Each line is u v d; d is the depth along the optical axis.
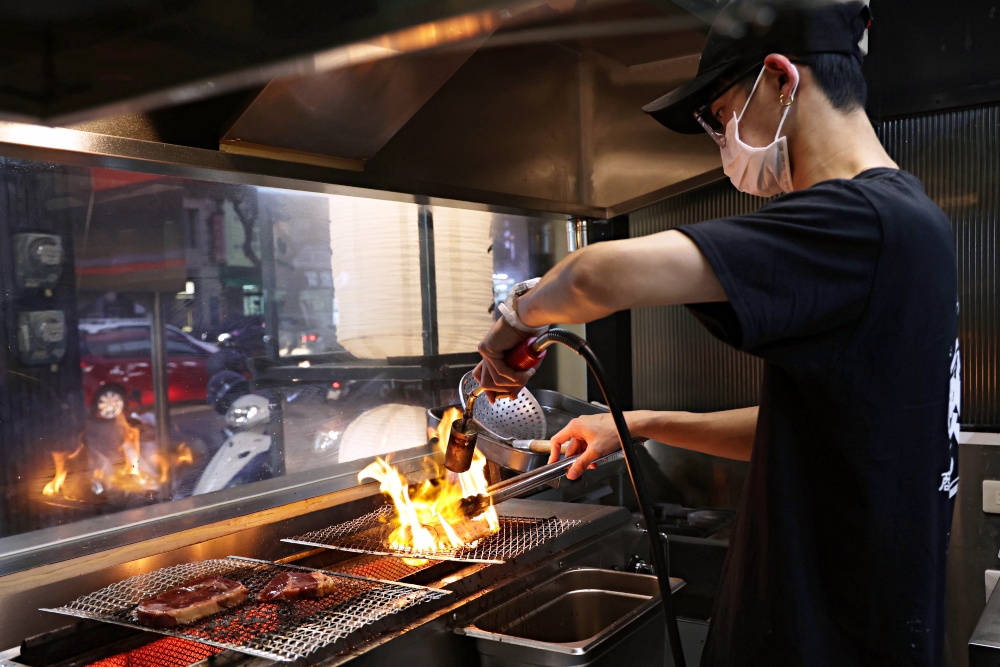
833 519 0.90
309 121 1.33
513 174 1.98
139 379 1.50
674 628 1.10
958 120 2.25
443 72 1.36
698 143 1.97
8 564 1.23
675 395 2.69
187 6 0.98
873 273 0.81
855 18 0.96
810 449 0.92
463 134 1.80
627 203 2.34
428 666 1.15
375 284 2.00
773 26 0.96
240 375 1.69
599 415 1.54
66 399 1.38
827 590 0.92
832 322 0.83
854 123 0.96
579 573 1.53
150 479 1.52
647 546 1.85
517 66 1.91
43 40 1.02
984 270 2.23
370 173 1.58
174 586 1.23
